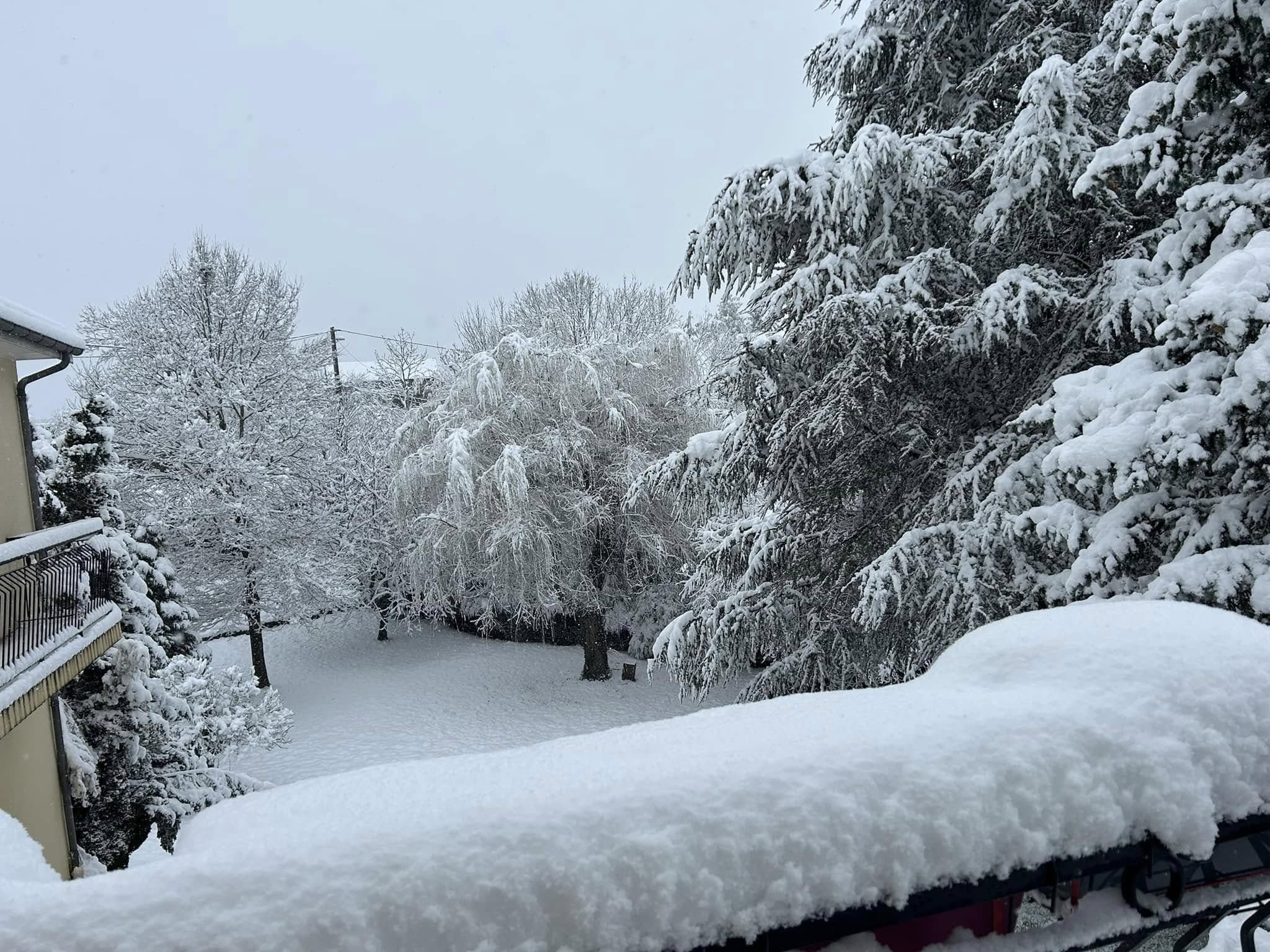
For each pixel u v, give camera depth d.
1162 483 5.04
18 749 6.78
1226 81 5.32
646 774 1.31
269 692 12.16
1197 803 1.40
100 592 7.69
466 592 22.27
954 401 8.41
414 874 1.09
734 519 13.44
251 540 19.95
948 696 1.61
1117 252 7.30
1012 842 1.31
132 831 9.82
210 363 20.17
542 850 1.14
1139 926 1.46
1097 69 7.23
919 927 1.39
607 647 21.27
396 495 18.98
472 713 18.22
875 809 1.27
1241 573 4.70
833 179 7.81
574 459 18.45
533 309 22.06
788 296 8.04
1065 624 1.83
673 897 1.13
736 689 18.03
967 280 7.77
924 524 7.77
